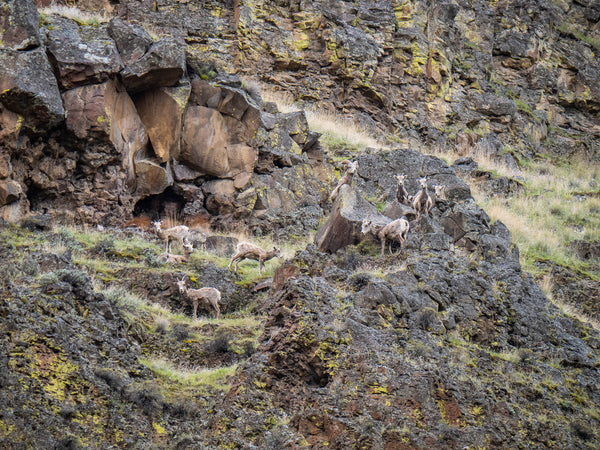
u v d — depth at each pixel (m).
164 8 126.69
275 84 128.38
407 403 48.81
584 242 97.69
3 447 41.38
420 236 72.38
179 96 89.06
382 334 53.91
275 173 95.06
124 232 82.50
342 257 70.00
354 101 132.00
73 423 45.09
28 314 49.66
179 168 90.25
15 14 80.38
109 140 83.56
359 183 99.12
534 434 51.69
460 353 56.53
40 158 81.75
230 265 74.31
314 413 47.19
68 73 82.38
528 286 68.50
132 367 52.28
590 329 71.25
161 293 68.81
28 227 76.19
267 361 51.62
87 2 121.25
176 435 47.88
